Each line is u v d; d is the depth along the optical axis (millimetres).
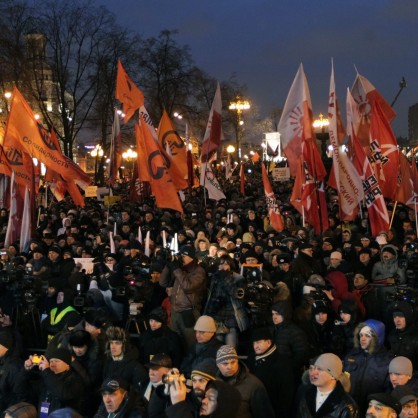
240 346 8172
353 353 6750
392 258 9953
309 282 8133
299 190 14266
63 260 11836
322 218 14250
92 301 8828
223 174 45281
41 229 18016
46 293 9141
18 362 7461
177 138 20578
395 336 7281
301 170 14148
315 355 7406
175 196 14750
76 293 8805
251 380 5922
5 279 8961
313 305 7785
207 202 26750
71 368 6934
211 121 19078
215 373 5547
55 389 6730
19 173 15133
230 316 7793
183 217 18172
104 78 41156
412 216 16656
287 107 14305
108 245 13648
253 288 7602
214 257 10734
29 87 37219
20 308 8852
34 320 8906
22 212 15250
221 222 16703
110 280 9086
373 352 6578
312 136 14109
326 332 7805
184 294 8289
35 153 15289
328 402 5449
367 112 16016
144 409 5957
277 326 7191
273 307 7234
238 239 13664
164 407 5641
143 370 6980
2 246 15555
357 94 16141
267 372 6570
